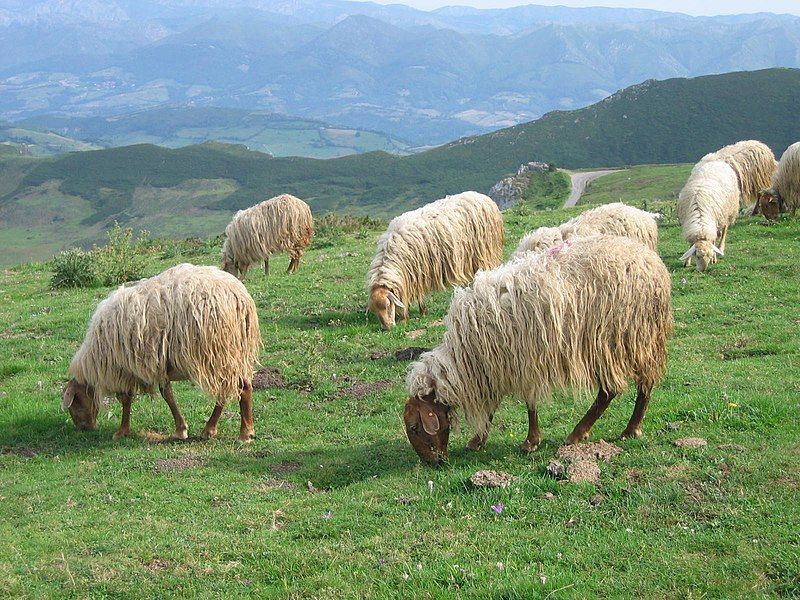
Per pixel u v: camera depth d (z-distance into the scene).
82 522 8.12
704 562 6.04
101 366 10.74
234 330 10.45
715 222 18.42
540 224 26.25
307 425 11.33
